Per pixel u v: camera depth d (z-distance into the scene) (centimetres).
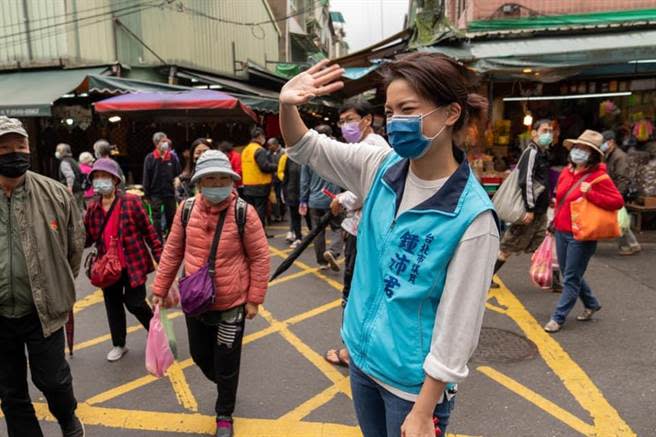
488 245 145
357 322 170
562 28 811
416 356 154
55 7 1136
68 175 867
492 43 816
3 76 1150
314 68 179
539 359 397
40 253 250
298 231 851
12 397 263
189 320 303
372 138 334
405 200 159
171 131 1337
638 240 790
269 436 304
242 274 298
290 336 457
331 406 337
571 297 445
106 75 1112
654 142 863
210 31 1658
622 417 316
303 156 189
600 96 912
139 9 1295
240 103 956
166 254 313
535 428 306
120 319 408
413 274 152
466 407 330
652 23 798
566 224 440
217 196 286
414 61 147
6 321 252
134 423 321
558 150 925
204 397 352
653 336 437
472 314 144
